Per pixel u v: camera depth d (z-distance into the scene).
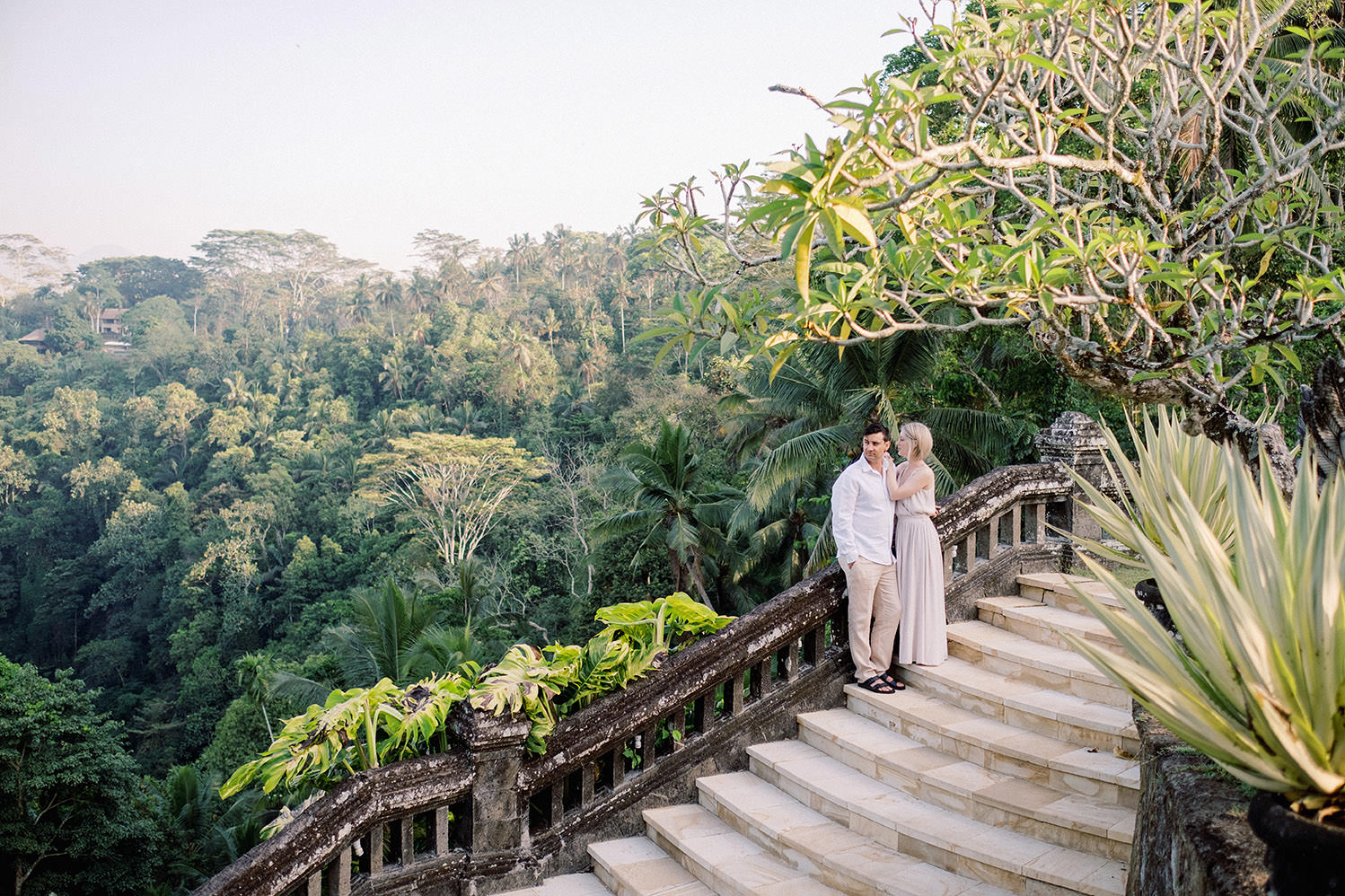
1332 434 2.29
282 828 4.05
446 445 49.22
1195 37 2.95
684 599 5.19
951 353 15.65
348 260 156.00
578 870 4.59
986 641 5.24
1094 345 3.13
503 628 32.84
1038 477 5.95
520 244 132.25
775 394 18.22
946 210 2.77
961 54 2.53
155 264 156.50
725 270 19.36
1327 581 1.47
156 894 17.53
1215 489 2.89
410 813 4.09
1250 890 1.64
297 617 54.12
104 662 57.03
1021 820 3.87
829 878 3.93
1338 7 7.88
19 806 15.38
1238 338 3.16
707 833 4.51
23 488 76.50
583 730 4.57
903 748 4.67
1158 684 1.61
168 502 71.44
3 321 127.06
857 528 5.18
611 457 40.22
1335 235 4.52
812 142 1.98
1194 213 3.33
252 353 105.62
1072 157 2.63
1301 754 1.42
